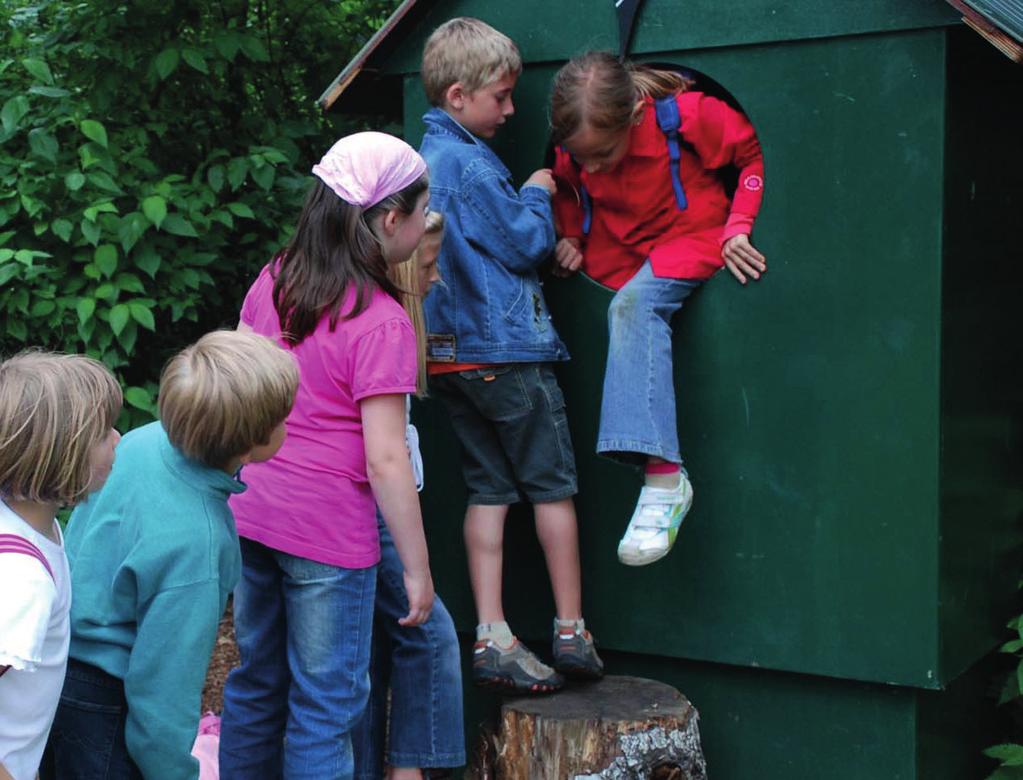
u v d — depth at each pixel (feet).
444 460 18.31
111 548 12.28
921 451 15.37
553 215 17.60
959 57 15.25
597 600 17.57
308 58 27.55
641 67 16.48
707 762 17.40
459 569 18.35
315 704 14.33
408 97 18.16
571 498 17.21
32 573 10.62
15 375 10.98
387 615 16.25
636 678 17.40
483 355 16.21
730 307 16.34
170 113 25.59
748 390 16.31
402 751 16.10
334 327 14.07
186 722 11.92
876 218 15.35
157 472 12.32
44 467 10.83
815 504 16.03
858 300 15.56
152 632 11.81
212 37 24.71
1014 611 18.60
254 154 24.29
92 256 23.08
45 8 25.89
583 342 17.40
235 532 12.70
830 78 15.42
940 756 16.98
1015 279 18.06
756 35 15.69
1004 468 17.95
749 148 16.14
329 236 14.26
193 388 12.00
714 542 16.71
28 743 11.06
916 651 15.57
